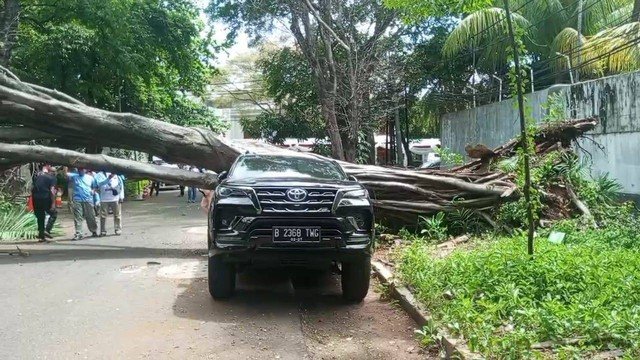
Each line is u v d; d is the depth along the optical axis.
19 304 6.84
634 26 14.11
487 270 6.56
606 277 6.15
